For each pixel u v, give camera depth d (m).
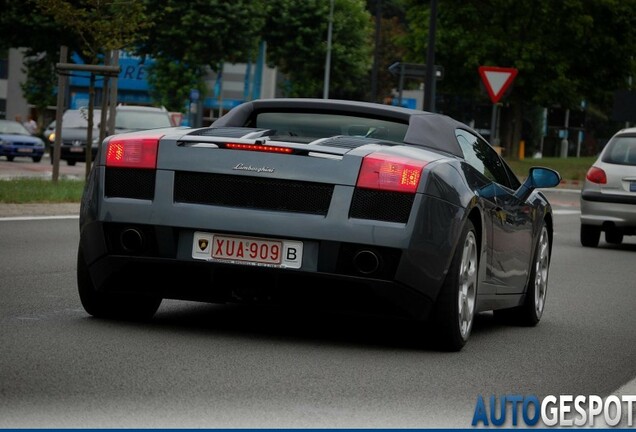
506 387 8.80
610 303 15.06
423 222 9.55
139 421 6.96
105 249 10.05
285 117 11.06
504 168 12.31
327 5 86.88
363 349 10.07
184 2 77.00
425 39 72.94
